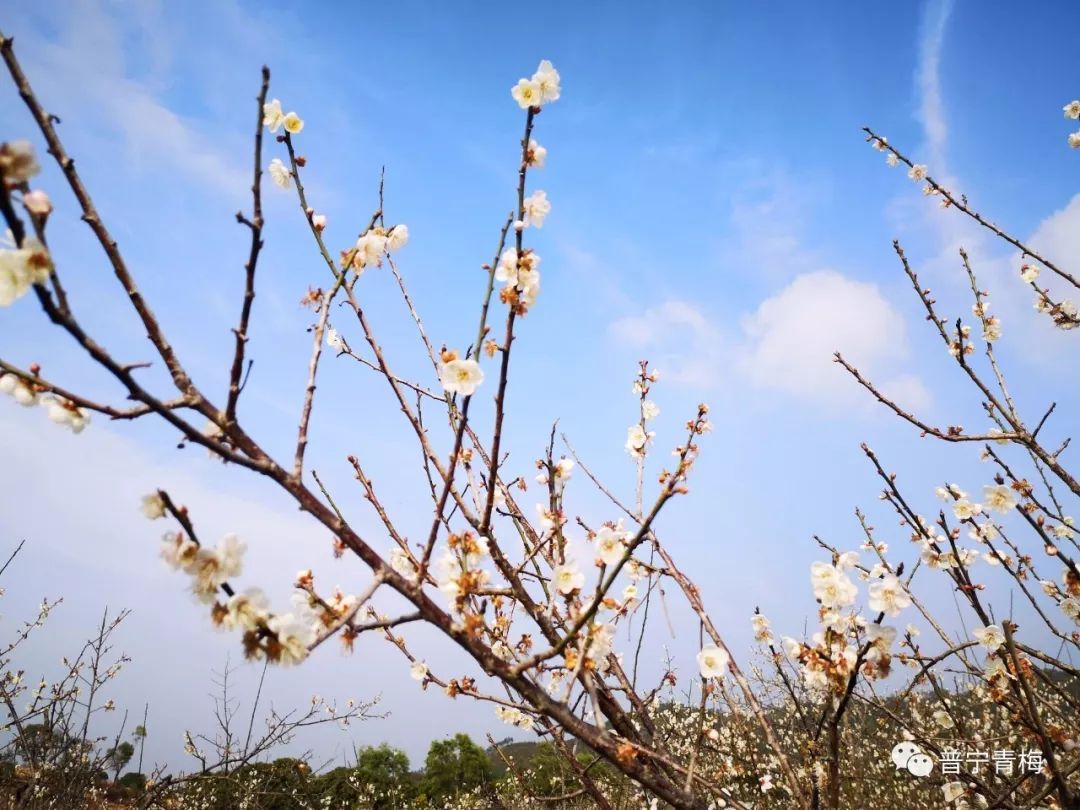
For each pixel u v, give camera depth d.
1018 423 3.59
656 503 1.76
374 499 2.61
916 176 4.75
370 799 9.98
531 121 2.21
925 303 4.20
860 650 2.01
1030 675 2.90
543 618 2.33
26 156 1.27
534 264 2.15
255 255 1.62
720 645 2.36
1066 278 3.93
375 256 2.50
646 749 1.98
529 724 3.34
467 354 2.46
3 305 1.26
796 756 3.38
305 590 1.91
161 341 1.57
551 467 2.90
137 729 6.04
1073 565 3.14
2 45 1.40
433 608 1.77
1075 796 2.31
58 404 1.80
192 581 1.65
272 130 2.48
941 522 2.98
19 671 5.99
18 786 4.97
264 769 5.49
